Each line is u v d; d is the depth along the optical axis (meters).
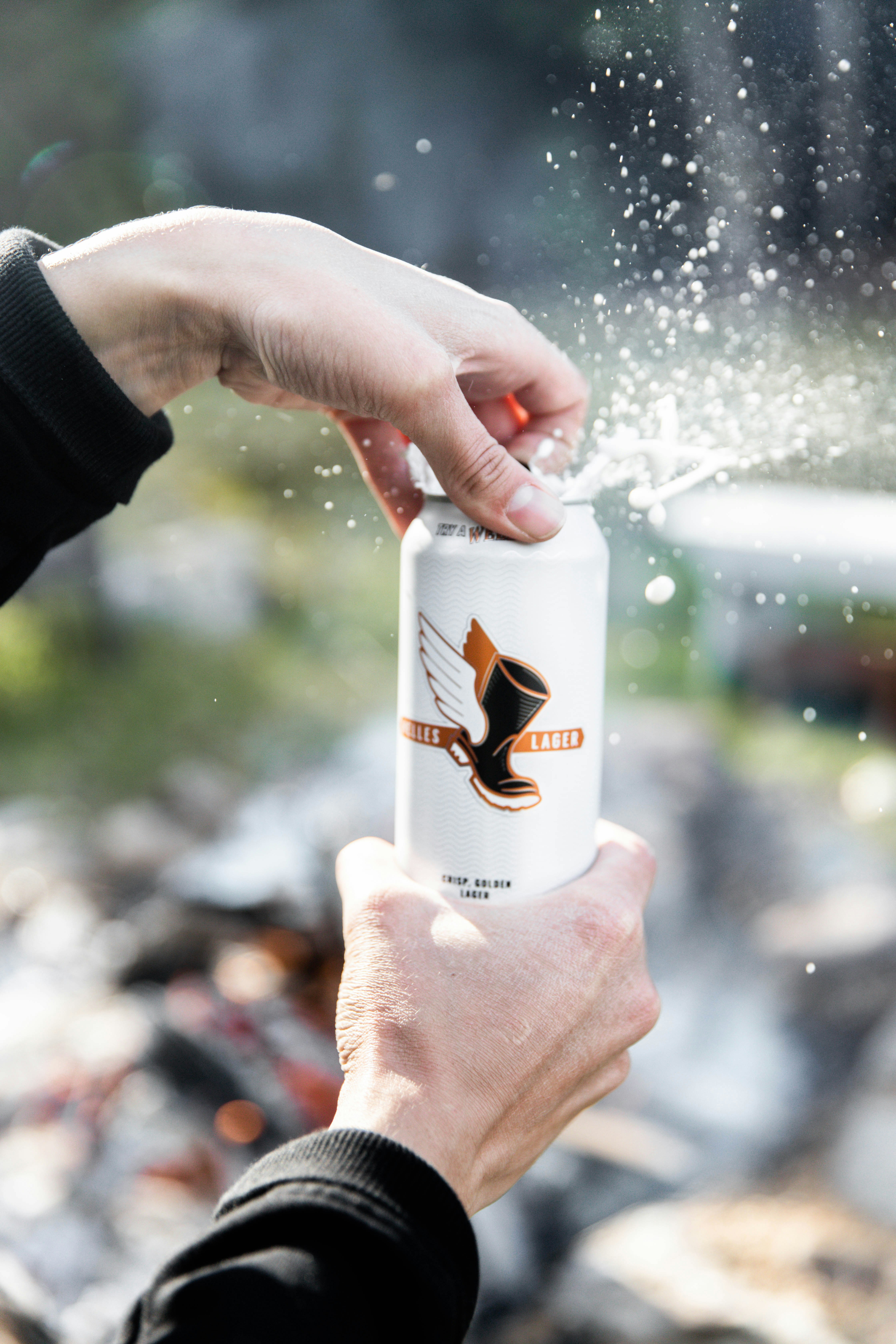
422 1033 0.58
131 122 3.78
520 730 0.61
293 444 1.22
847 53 0.76
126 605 2.55
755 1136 0.97
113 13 3.78
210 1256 0.52
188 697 2.21
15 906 1.42
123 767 1.89
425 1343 0.52
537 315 0.85
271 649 2.44
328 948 1.04
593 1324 0.81
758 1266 0.85
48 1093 0.92
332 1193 0.52
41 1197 0.84
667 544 1.80
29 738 2.05
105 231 0.61
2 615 2.47
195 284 0.59
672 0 0.75
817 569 1.61
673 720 1.75
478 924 0.60
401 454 0.69
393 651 2.40
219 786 1.75
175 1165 0.86
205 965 1.06
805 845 1.37
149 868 1.48
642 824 1.36
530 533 0.60
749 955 1.18
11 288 0.58
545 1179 0.92
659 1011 0.62
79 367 0.58
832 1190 0.90
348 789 1.23
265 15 3.68
